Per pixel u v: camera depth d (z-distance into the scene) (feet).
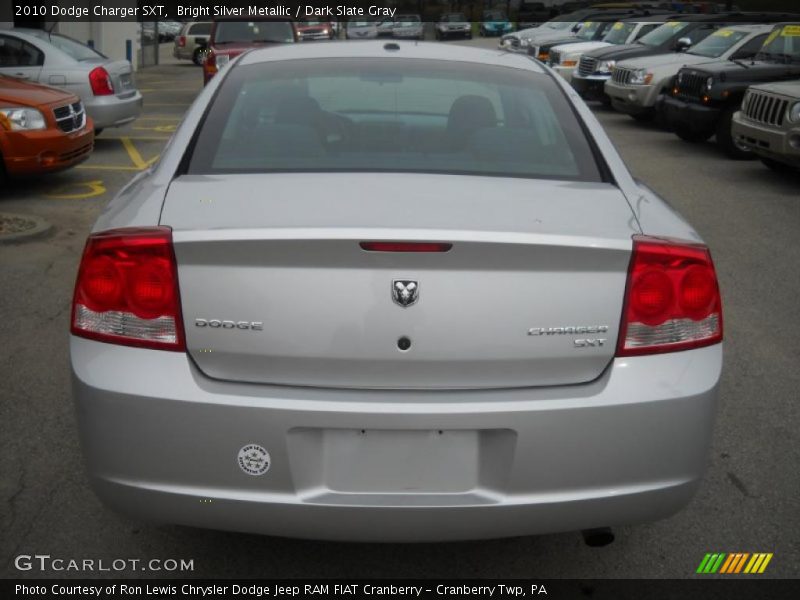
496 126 10.99
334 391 8.32
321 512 8.38
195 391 8.28
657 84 53.83
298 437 8.33
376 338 8.21
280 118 10.93
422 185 9.49
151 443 8.38
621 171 10.48
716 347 8.98
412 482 8.45
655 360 8.61
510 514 8.47
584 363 8.50
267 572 10.16
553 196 9.43
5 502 11.44
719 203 32.32
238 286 8.25
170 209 8.91
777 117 35.01
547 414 8.28
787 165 38.45
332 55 12.55
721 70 43.73
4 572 10.00
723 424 14.16
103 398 8.41
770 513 11.52
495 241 8.07
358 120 10.94
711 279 8.83
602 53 65.21
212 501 8.43
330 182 9.53
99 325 8.55
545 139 10.84
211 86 11.78
